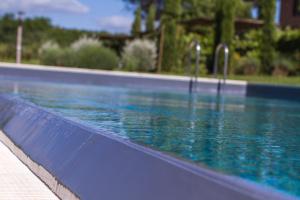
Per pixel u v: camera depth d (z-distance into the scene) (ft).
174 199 6.18
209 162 8.46
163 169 6.68
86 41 60.08
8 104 17.51
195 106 24.57
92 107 19.51
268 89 40.22
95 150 8.84
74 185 8.63
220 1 57.88
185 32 65.98
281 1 74.33
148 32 69.26
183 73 57.11
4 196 8.82
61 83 41.57
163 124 14.35
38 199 8.79
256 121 17.89
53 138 11.09
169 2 61.57
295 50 63.41
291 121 18.61
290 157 9.59
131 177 7.25
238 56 61.62
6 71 42.60
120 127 12.94
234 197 5.37
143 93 34.86
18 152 12.69
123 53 61.11
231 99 34.71
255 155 9.56
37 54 71.51
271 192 5.42
